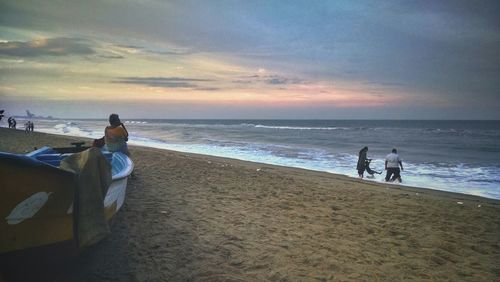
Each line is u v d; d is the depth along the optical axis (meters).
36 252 3.84
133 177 10.63
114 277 4.37
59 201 3.70
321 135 49.62
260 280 4.47
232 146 30.09
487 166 19.80
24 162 3.30
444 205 9.92
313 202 9.12
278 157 22.42
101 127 64.50
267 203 8.63
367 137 46.06
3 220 3.46
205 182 10.88
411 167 19.45
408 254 5.76
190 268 4.70
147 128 71.44
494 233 7.30
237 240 5.83
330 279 4.62
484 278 4.98
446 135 53.22
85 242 3.85
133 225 6.27
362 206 9.09
